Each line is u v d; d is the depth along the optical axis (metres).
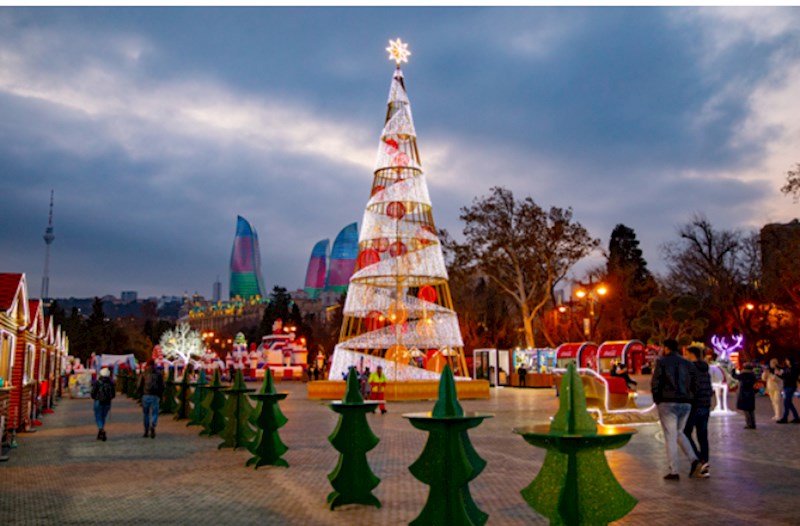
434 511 5.93
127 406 28.77
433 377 31.33
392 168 33.31
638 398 19.45
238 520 7.20
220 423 15.86
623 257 67.88
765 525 6.66
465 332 59.69
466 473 5.92
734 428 16.14
